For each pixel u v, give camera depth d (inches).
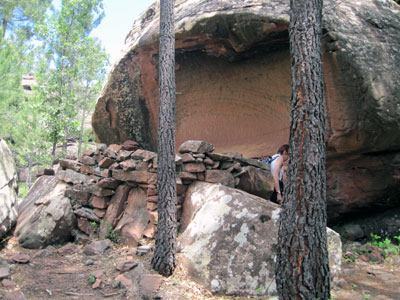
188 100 331.3
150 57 277.7
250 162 206.5
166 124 165.2
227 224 158.4
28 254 188.2
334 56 201.5
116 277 154.3
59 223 205.5
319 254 105.1
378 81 197.6
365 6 222.8
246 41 235.9
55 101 472.4
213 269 147.5
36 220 206.1
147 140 318.7
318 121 108.0
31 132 547.2
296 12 113.3
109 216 209.8
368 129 202.5
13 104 582.6
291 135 110.8
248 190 201.6
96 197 216.1
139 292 141.1
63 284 150.2
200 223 163.9
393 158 221.5
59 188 229.0
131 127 315.3
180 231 187.8
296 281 104.4
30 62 627.2
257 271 144.2
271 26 216.1
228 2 230.4
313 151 106.9
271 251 147.8
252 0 223.6
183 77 320.8
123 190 214.1
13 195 220.2
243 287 141.5
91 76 595.2
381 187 229.3
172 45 172.9
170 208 160.1
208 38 247.1
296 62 111.3
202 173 196.4
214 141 331.6
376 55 203.0
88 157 229.1
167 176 161.3
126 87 300.5
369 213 252.1
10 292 138.0
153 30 268.2
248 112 311.1
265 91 292.7
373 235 233.1
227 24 229.0
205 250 153.8
